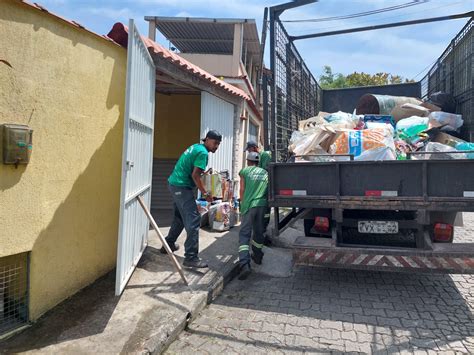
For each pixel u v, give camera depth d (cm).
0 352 284
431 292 447
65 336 308
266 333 350
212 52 1736
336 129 534
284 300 426
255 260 526
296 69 738
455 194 390
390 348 324
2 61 283
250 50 1673
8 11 288
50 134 333
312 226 508
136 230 421
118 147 440
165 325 331
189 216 460
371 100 753
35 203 321
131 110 367
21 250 310
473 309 400
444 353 315
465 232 734
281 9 579
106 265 430
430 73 856
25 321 321
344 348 325
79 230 380
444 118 623
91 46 379
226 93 796
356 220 452
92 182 396
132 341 305
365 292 449
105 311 348
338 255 431
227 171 773
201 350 320
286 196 451
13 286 319
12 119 295
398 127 596
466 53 631
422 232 426
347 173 427
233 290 455
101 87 400
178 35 1552
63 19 334
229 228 680
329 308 404
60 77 341
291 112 690
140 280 416
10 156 288
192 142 923
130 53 346
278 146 601
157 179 894
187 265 463
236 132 873
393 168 409
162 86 740
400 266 413
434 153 434
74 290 376
